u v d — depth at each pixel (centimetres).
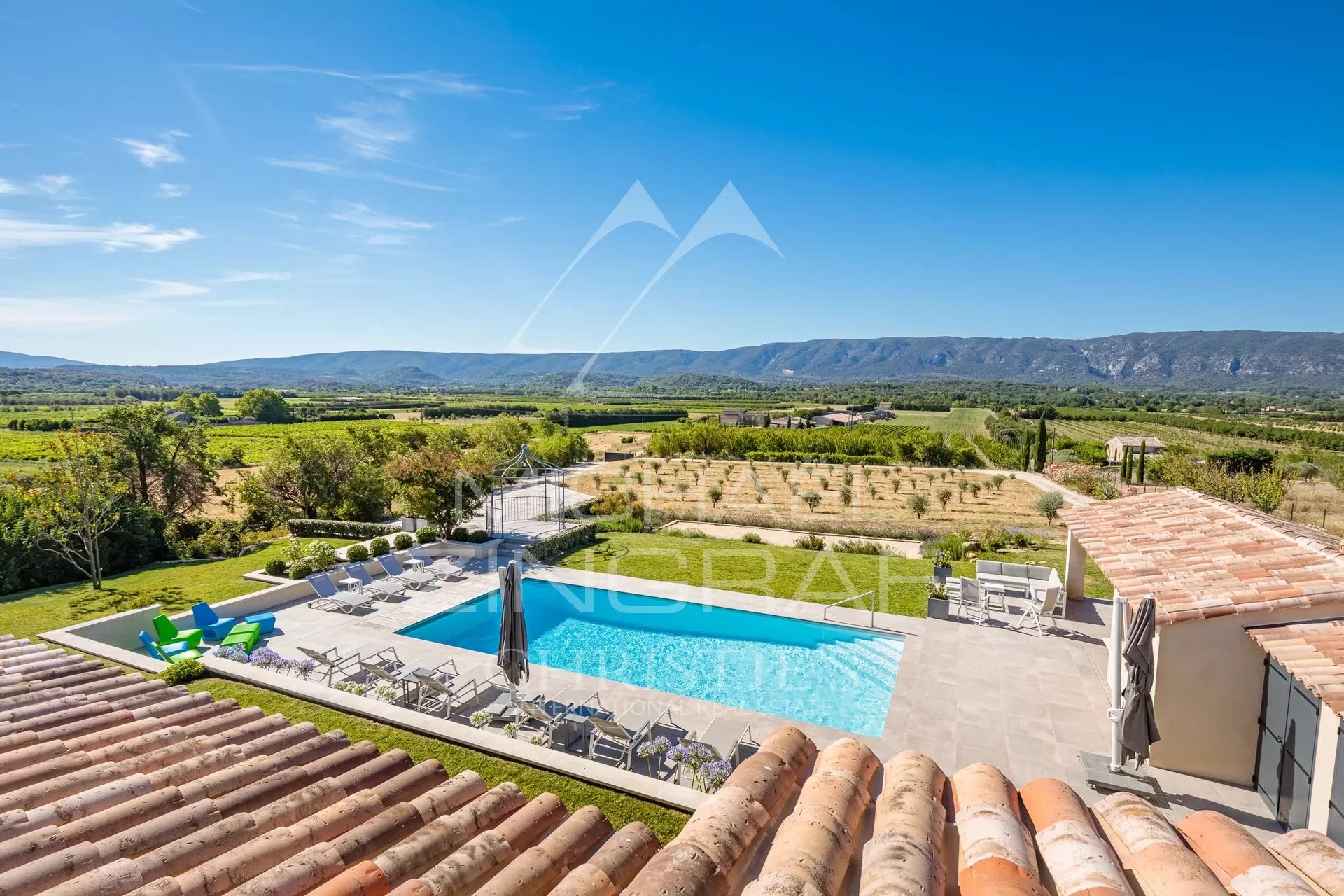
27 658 777
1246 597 744
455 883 306
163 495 2323
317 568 1566
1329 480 3419
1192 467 3036
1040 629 1268
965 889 244
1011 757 831
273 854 334
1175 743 781
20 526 1470
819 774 347
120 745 494
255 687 861
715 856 278
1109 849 262
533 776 644
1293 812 668
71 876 320
